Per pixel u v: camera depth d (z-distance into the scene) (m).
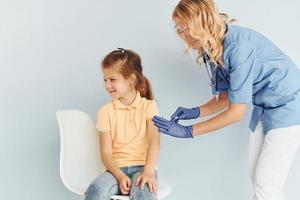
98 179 1.60
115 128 1.73
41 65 2.02
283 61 1.68
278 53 1.69
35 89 2.02
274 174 1.68
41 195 2.05
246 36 1.63
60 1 2.00
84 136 1.81
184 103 2.01
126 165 1.70
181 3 1.58
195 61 1.98
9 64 2.02
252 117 1.78
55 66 2.02
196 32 1.55
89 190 1.57
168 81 2.00
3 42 2.02
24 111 2.03
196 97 2.00
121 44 2.00
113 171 1.63
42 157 2.04
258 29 1.95
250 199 2.01
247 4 1.95
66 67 2.02
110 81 1.70
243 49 1.59
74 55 2.02
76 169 1.77
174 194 2.04
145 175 1.58
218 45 1.58
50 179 2.05
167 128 1.65
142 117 1.74
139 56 1.82
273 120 1.67
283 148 1.67
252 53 1.60
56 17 2.01
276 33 1.95
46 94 2.03
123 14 2.00
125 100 1.76
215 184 2.02
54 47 2.02
